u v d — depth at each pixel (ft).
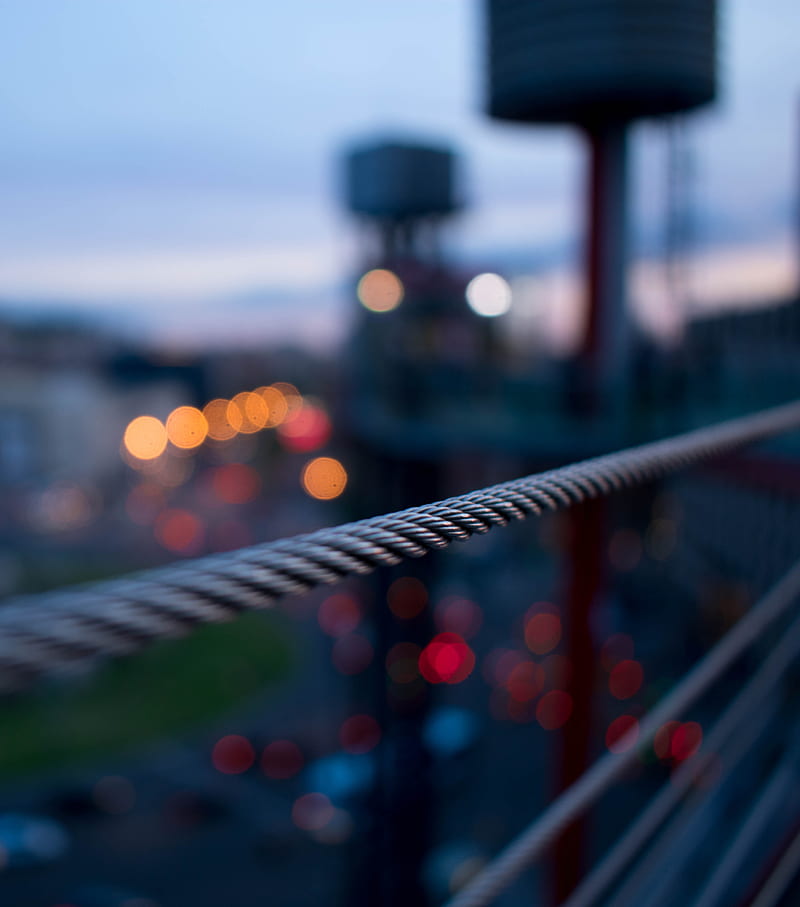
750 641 5.81
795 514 66.23
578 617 33.68
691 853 6.98
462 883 74.59
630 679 111.34
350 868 56.24
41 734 114.21
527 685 127.34
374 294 52.80
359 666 136.87
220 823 92.22
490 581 174.81
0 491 289.94
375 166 58.39
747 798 7.58
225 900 78.95
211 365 348.79
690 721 80.43
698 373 32.12
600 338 34.37
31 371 333.01
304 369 306.55
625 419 31.63
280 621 165.48
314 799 90.17
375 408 43.37
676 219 36.45
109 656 1.19
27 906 78.48
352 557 1.90
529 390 33.40
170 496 326.65
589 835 33.68
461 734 102.99
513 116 34.86
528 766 101.91
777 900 6.34
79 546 253.85
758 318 41.88
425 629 55.42
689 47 31.04
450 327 50.42
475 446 34.71
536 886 67.15
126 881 82.79
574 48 31.19
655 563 140.56
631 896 6.20
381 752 54.85
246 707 125.29
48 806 95.81
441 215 61.21
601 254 35.27
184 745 112.78
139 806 97.25
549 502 2.71
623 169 35.17
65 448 309.42
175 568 1.49
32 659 1.06
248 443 337.11
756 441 4.87
